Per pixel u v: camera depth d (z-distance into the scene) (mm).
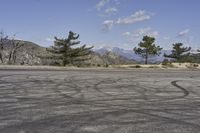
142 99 11266
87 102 10297
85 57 56969
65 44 55406
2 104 9648
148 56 58406
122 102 10438
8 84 15320
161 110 9047
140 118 7812
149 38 58000
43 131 6379
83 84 16172
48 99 10797
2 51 62344
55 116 7895
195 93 13492
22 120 7371
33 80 17578
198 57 66500
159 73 29094
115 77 21516
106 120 7508
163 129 6730
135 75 24484
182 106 9852
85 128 6672
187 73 30453
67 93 12477
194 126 7070
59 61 55531
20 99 10695
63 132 6324
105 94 12438
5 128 6578
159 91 13961
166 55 66500
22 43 65250
